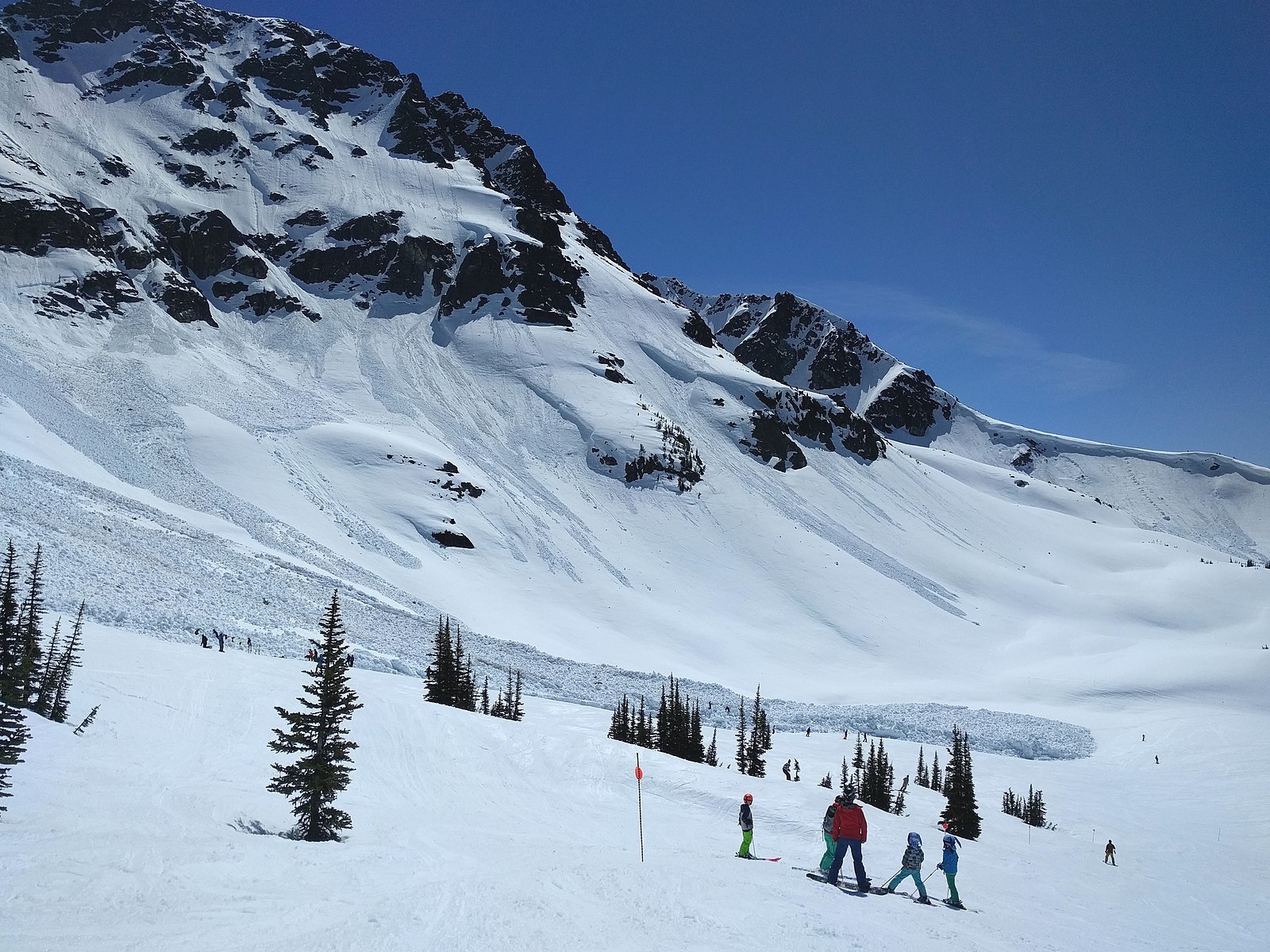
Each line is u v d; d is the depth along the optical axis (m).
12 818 14.48
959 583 156.75
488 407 168.62
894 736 83.56
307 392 150.25
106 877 11.63
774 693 97.56
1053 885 25.34
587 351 190.12
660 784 31.23
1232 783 72.50
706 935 10.75
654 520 144.38
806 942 10.88
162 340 139.88
